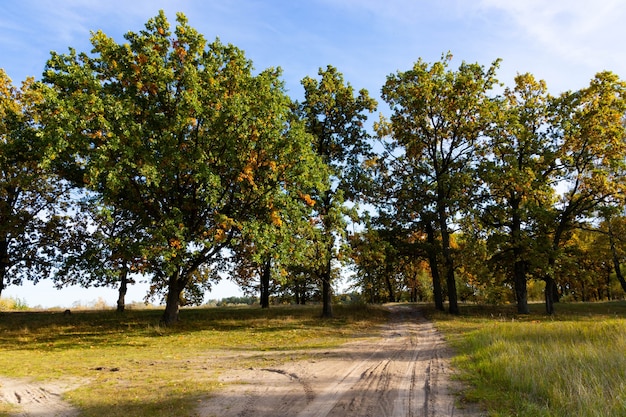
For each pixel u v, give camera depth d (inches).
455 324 890.1
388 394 287.4
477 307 1390.3
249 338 698.8
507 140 1225.4
